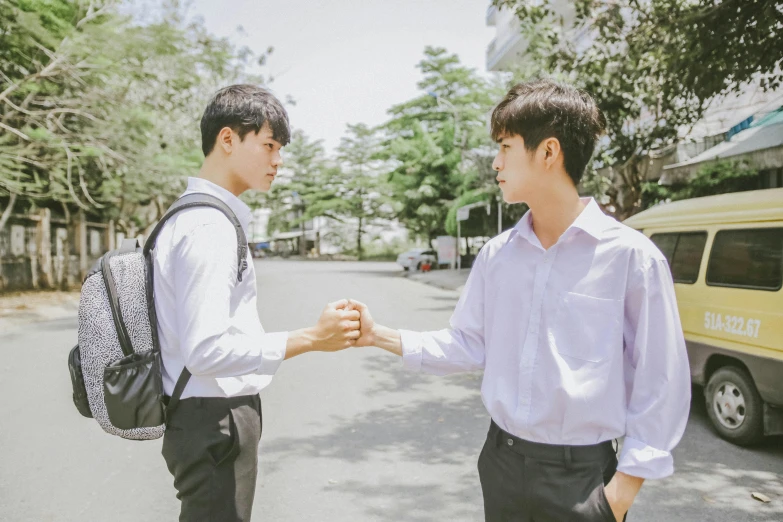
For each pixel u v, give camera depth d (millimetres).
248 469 1670
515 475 1496
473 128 26016
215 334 1428
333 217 55406
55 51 10961
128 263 1587
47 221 16109
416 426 4840
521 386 1489
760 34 6316
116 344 1543
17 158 11531
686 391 1405
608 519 1389
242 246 1596
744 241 4465
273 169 1729
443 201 34125
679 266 5137
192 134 15398
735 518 3229
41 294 14883
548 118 1431
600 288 1425
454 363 1696
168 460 1632
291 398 5707
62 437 4551
